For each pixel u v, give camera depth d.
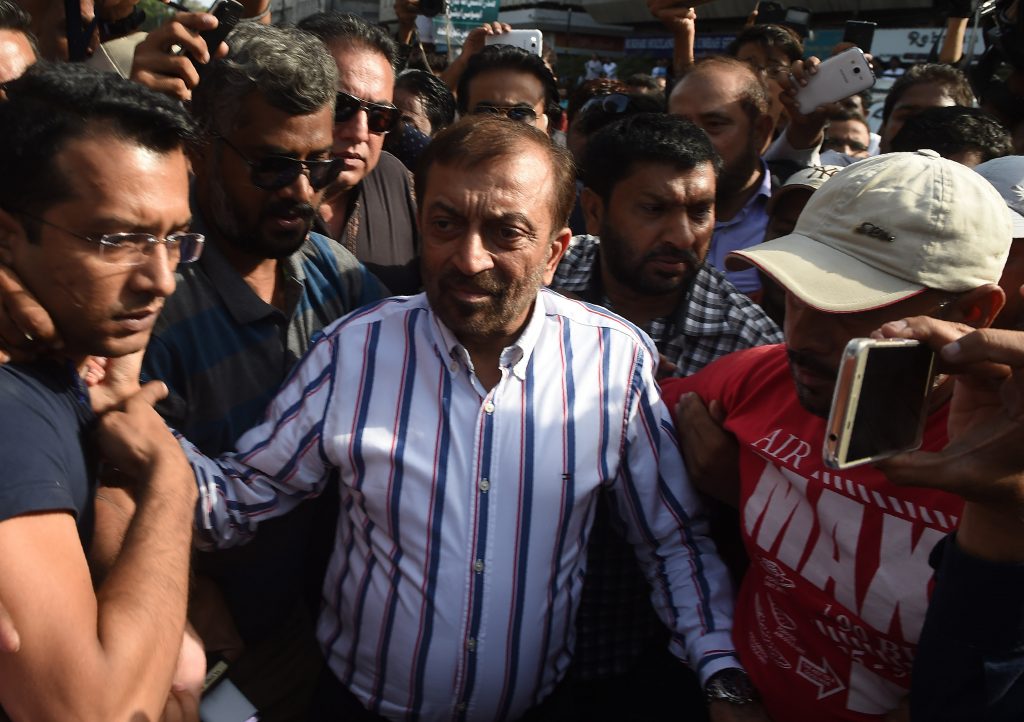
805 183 2.49
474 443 1.60
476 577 1.60
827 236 1.41
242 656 1.86
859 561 1.44
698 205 2.09
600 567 1.97
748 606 1.72
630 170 2.07
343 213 2.59
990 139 2.48
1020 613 1.14
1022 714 1.18
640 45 18.56
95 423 1.34
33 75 1.20
